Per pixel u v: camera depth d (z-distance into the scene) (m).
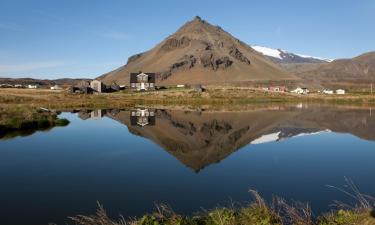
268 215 12.02
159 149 34.47
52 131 45.50
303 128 52.41
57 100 104.50
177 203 18.19
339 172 24.94
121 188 20.92
